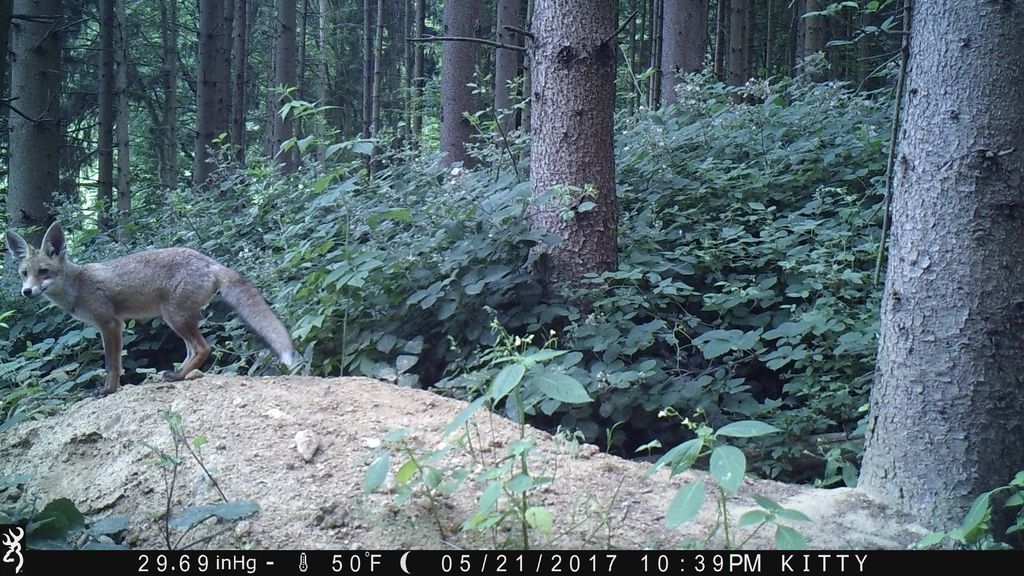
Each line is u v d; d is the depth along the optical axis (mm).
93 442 4758
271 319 5930
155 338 8414
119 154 14070
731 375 5738
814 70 11766
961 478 3887
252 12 27500
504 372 3150
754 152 9031
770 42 20594
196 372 5797
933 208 3998
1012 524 3852
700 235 7324
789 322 5863
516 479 3240
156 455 4395
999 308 3887
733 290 6336
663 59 14891
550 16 6828
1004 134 3893
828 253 6672
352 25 26328
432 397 4996
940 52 4020
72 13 17922
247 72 27219
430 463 4074
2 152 17344
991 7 3912
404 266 6477
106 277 6039
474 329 6227
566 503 3859
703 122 10000
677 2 14516
